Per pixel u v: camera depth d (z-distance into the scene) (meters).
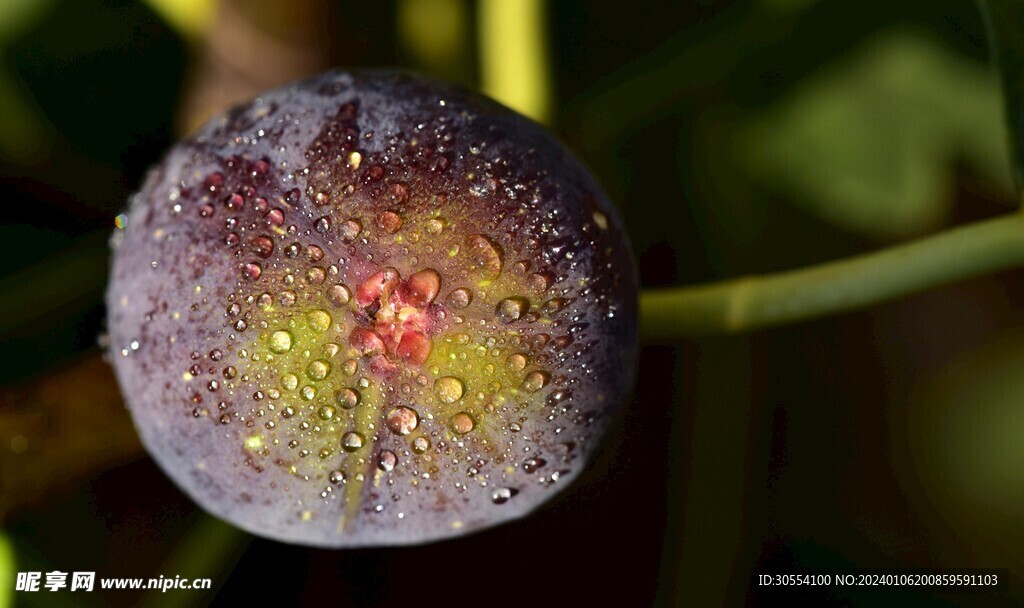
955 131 0.28
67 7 0.27
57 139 0.27
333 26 0.25
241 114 0.21
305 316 0.20
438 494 0.21
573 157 0.21
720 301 0.23
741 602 0.27
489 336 0.20
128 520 0.26
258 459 0.21
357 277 0.20
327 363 0.20
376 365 0.20
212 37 0.24
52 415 0.22
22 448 0.22
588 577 0.27
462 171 0.21
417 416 0.20
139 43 0.28
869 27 0.28
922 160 0.28
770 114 0.28
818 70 0.28
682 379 0.27
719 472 0.27
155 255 0.21
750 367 0.27
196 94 0.25
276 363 0.20
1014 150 0.23
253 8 0.24
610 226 0.21
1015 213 0.23
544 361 0.20
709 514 0.27
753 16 0.28
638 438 0.27
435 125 0.21
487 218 0.21
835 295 0.23
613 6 0.28
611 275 0.21
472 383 0.20
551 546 0.27
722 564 0.26
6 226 0.27
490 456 0.21
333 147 0.21
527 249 0.21
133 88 0.28
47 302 0.26
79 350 0.26
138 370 0.21
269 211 0.21
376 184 0.20
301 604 0.26
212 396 0.21
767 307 0.23
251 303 0.20
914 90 0.28
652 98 0.28
